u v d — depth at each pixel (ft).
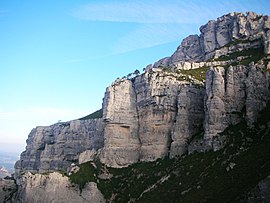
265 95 504.43
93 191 566.36
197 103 579.48
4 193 654.94
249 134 480.64
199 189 442.91
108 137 626.23
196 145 527.81
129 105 636.07
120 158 608.60
